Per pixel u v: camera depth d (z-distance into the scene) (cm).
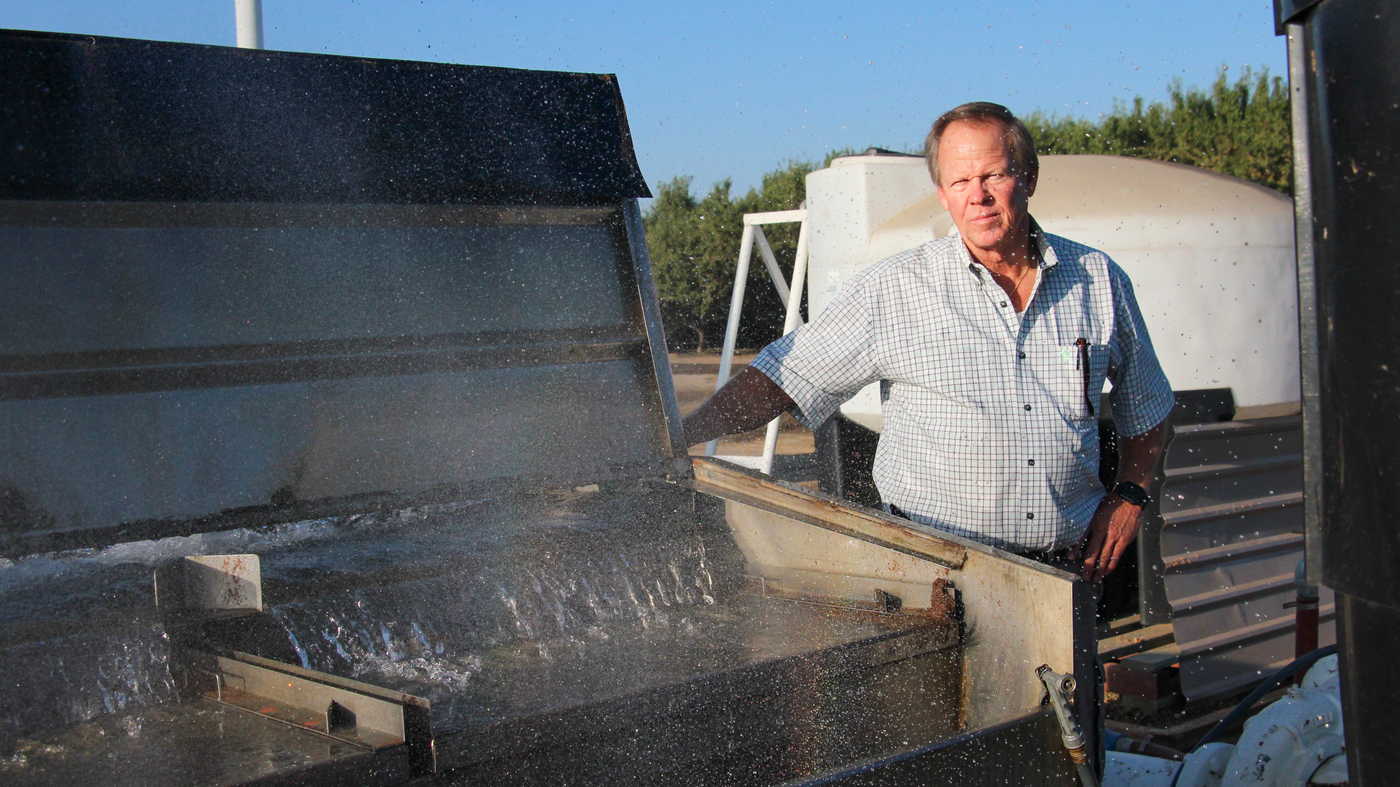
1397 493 97
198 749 128
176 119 187
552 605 186
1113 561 230
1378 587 100
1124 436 246
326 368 196
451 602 179
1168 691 370
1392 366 97
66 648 142
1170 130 1488
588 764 140
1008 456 217
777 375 236
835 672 165
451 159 219
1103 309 222
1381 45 97
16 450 162
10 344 165
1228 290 395
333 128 205
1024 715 161
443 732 128
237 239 193
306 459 189
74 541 164
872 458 475
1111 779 232
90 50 179
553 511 220
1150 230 394
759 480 217
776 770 159
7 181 167
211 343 186
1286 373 406
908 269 225
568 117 239
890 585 192
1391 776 101
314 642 165
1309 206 108
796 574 208
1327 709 212
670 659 164
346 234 206
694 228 1852
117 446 172
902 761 144
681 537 216
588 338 233
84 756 129
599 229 243
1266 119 1408
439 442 205
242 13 308
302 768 118
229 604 151
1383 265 97
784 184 1727
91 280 175
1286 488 419
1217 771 220
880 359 228
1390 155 96
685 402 1140
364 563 181
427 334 212
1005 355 217
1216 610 383
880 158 451
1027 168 212
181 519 174
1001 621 173
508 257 227
